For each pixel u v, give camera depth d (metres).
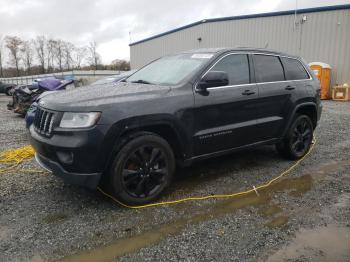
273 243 2.92
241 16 20.86
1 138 7.19
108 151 3.29
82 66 56.62
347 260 2.67
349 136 7.32
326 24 17.27
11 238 2.96
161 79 4.27
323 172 4.85
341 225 3.25
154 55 28.80
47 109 3.51
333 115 10.61
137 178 3.57
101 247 2.84
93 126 3.20
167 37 26.92
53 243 2.89
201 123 3.98
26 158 5.38
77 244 2.88
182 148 3.86
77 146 3.16
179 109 3.72
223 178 4.55
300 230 3.15
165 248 2.84
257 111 4.64
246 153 5.80
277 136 5.06
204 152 4.12
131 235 3.04
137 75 4.80
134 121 3.40
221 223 3.28
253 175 4.68
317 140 6.90
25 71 62.81
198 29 23.81
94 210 3.52
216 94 4.10
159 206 3.64
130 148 3.42
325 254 2.75
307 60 18.19
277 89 4.89
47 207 3.58
